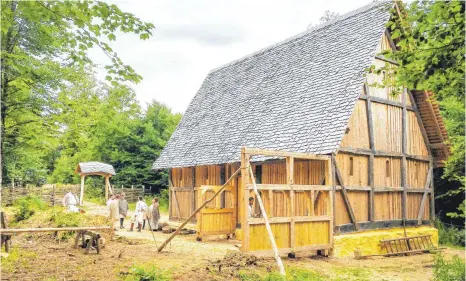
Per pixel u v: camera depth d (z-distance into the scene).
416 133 17.64
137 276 8.46
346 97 15.05
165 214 30.00
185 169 21.33
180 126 24.66
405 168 16.88
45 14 6.87
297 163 15.36
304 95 17.31
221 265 9.84
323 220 13.51
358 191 15.15
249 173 12.26
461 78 8.16
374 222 15.47
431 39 8.10
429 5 8.14
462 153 17.81
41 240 13.55
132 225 19.58
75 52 8.34
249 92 21.39
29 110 18.36
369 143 15.64
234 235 16.88
